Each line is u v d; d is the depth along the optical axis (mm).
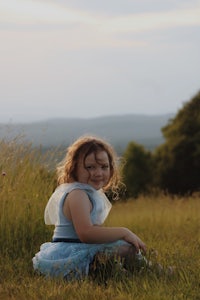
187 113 57438
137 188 58094
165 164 57375
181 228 13289
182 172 56875
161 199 19703
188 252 8914
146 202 19859
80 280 7004
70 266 7152
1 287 6812
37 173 10977
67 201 7281
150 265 7383
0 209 9523
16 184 10234
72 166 7395
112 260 7156
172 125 58156
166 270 7266
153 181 58094
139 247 7145
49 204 7652
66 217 7336
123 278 6926
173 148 57125
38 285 6762
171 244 10016
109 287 6570
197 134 56594
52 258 7309
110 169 7535
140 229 13633
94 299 6160
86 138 7492
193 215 15484
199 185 56594
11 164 10586
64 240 7363
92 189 7309
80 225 7113
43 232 9875
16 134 10711
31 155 10969
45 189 10719
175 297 6148
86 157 7316
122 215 17016
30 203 9938
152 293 6340
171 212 16078
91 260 7184
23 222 9688
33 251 9062
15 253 9047
